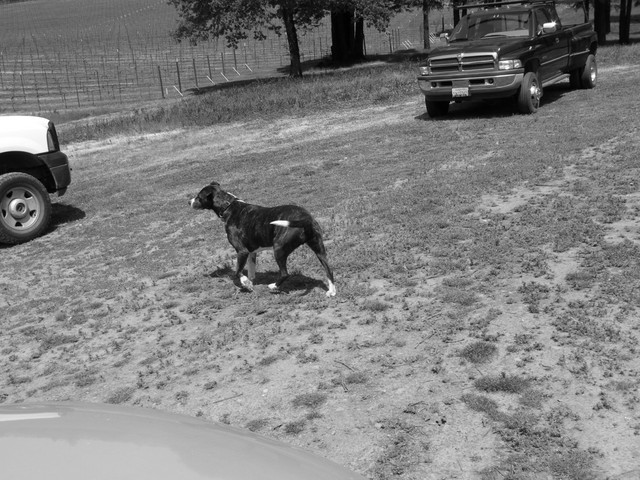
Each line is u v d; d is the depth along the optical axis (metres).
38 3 98.94
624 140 11.16
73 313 7.81
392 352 5.59
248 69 48.53
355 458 4.40
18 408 2.37
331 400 5.05
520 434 4.37
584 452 4.12
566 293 6.10
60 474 1.70
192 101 26.16
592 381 4.77
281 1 33.91
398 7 44.66
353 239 8.43
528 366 5.07
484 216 8.44
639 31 52.88
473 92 15.20
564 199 8.54
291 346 6.00
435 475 4.14
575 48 17.23
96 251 10.16
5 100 37.78
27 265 10.02
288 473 2.00
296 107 21.69
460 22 16.80
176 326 6.95
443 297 6.35
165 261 9.02
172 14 80.06
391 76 24.19
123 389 5.80
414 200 9.47
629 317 5.54
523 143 11.97
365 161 12.66
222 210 7.26
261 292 7.32
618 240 7.07
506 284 6.46
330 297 6.84
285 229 6.76
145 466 1.80
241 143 17.41
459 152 12.05
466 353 5.32
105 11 86.62
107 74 47.72
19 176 11.31
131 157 17.66
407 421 4.67
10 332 7.56
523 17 16.05
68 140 21.39
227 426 2.53
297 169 12.92
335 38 44.25
